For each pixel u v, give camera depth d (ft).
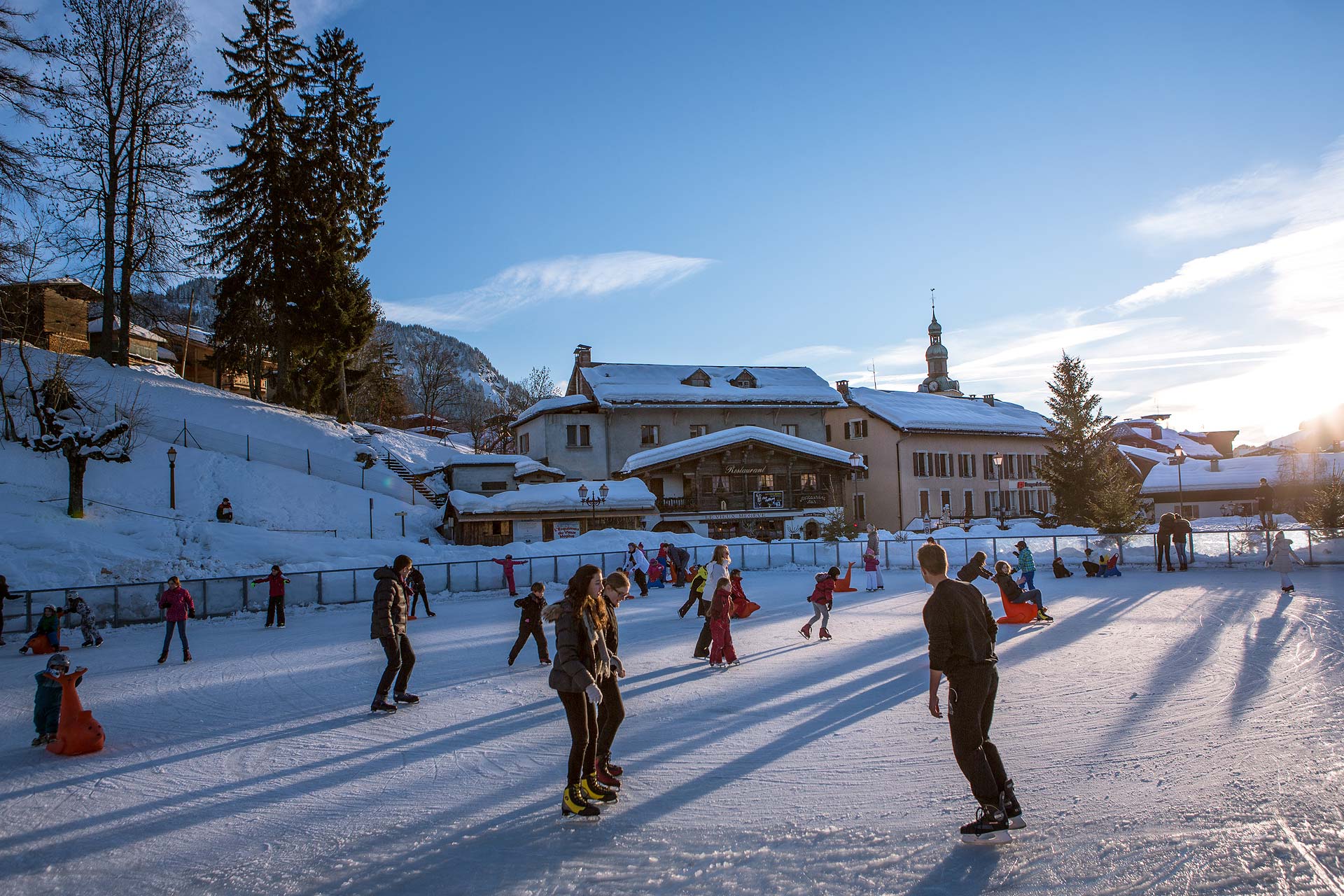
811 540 124.77
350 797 23.95
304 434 164.45
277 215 164.35
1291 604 59.62
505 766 26.63
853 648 48.39
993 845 18.40
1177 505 213.87
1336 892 15.26
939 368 324.19
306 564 94.53
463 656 51.01
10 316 110.63
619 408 183.93
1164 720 28.71
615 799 22.58
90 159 138.51
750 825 20.38
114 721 35.50
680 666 44.34
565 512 144.87
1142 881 16.12
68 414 130.62
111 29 141.49
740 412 195.00
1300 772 22.31
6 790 25.84
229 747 30.32
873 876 17.02
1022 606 56.49
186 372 220.02
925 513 194.90
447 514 142.92
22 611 71.31
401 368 348.79
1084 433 167.32
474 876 17.88
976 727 18.80
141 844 20.79
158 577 85.87
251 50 164.76
